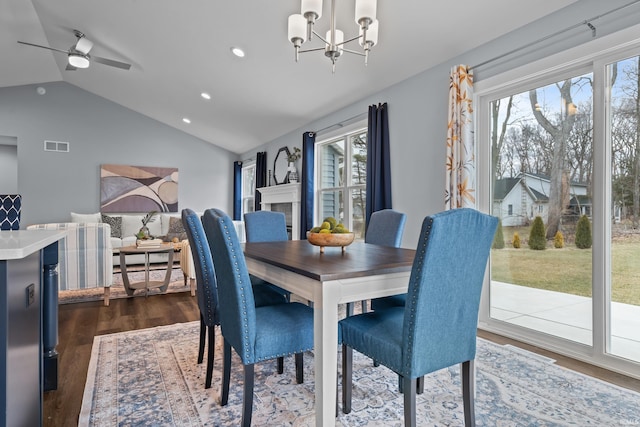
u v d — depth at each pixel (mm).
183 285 4598
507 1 2383
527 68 2537
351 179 4641
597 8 2170
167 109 6551
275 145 6438
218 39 3855
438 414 1659
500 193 2896
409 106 3521
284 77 4223
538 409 1688
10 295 1032
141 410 1690
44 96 6422
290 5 3029
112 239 6039
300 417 1630
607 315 2199
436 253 1229
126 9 3746
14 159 6590
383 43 3133
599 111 2215
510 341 2639
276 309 1765
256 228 3064
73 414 1677
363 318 1646
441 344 1323
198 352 2285
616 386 1919
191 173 7629
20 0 3938
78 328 2939
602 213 2207
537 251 2631
